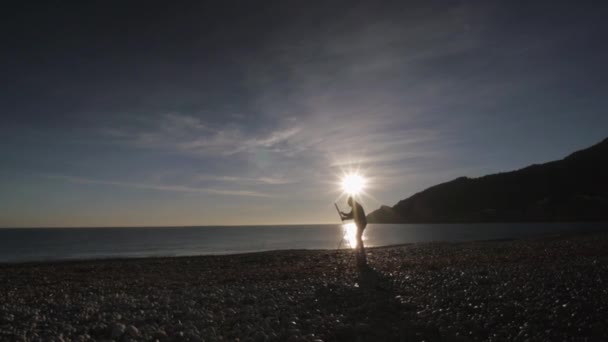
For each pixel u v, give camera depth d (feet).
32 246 213.05
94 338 21.25
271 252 88.33
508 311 25.46
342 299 30.48
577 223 274.16
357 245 51.85
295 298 31.63
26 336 21.39
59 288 42.06
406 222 514.27
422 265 50.16
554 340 20.85
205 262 69.51
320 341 20.99
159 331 21.91
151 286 41.88
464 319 24.68
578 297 27.53
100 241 270.87
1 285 46.03
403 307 27.89
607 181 360.89
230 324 24.45
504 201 421.18
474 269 42.57
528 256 55.57
